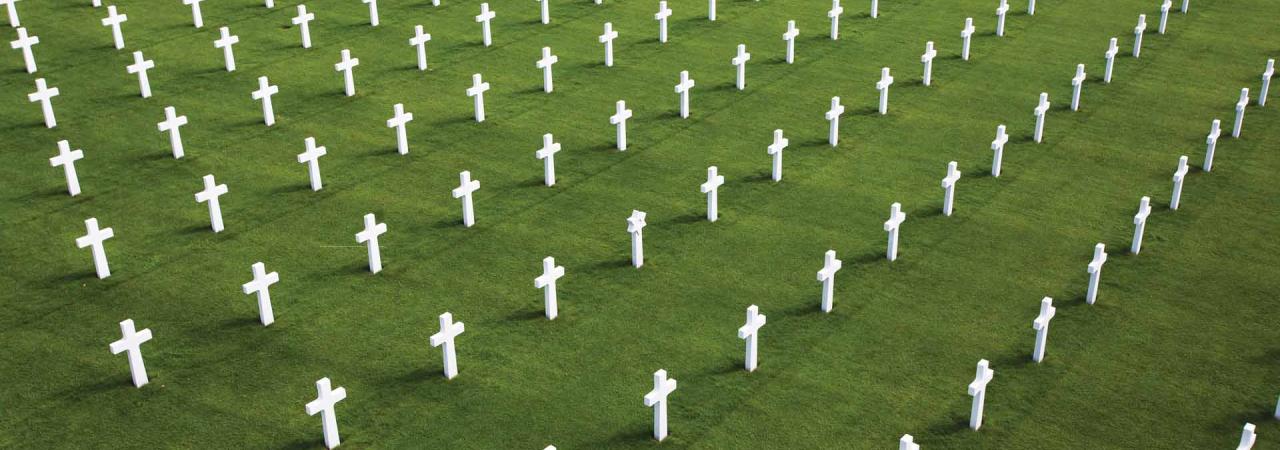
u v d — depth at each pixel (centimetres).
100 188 2119
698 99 2473
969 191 2114
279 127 2352
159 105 2445
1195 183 2144
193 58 2675
